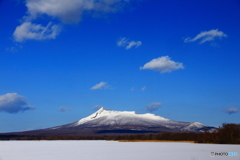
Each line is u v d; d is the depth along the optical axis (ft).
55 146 378.53
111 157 193.26
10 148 326.03
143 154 216.33
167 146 343.67
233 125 404.16
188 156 196.54
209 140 427.74
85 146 368.27
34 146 382.22
